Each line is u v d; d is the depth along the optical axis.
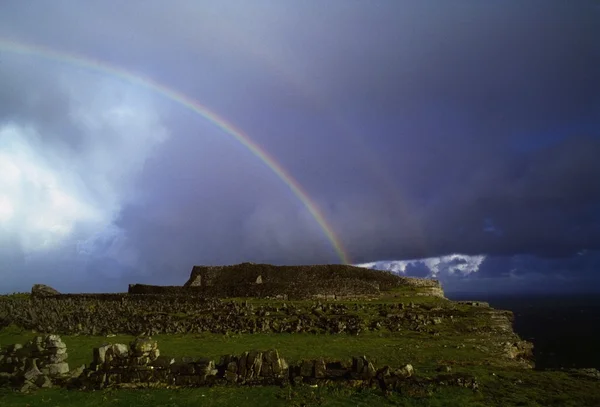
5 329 43.72
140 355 22.62
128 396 20.42
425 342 35.84
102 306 53.62
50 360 23.52
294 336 39.19
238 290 62.50
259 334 40.12
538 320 95.31
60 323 45.25
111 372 22.23
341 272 72.62
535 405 19.25
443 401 19.38
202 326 43.16
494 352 32.50
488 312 50.28
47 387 22.17
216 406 18.92
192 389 21.09
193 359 23.03
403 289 68.88
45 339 24.11
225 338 38.22
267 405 18.94
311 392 20.25
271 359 22.16
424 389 20.19
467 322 44.59
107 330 42.66
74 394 20.98
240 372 21.89
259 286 62.66
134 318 46.81
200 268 74.06
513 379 23.33
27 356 23.80
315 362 21.94
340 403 19.00
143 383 21.81
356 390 20.53
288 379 21.50
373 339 37.31
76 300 58.81
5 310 49.72
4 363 23.73
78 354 31.64
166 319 46.06
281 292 61.25
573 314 112.94
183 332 41.78
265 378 21.61
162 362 22.42
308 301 55.59
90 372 22.53
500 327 43.53
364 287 64.88
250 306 49.88
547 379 23.44
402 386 20.31
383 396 19.80
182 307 51.94
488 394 20.56
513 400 19.77
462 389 20.97
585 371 25.39
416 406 18.73
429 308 50.69
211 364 22.44
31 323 44.66
